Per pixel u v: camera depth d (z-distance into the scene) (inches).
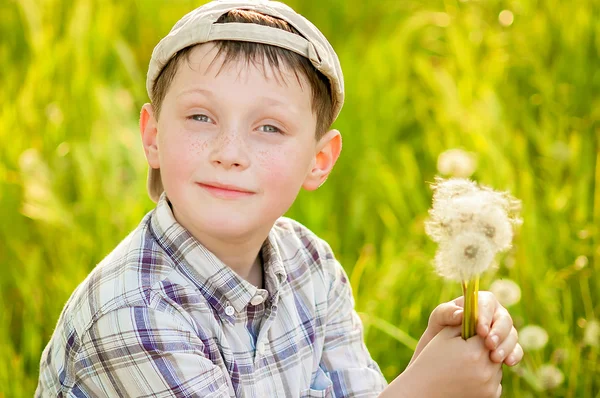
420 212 121.3
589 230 105.4
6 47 147.4
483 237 53.3
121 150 123.9
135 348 58.9
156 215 64.4
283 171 60.7
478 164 117.2
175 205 61.3
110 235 109.3
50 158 122.7
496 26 148.8
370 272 111.0
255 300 64.6
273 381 66.2
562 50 138.6
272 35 60.5
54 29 145.6
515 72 140.6
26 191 110.7
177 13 159.2
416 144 137.4
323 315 73.3
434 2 164.6
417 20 153.9
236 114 59.4
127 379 59.8
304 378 69.2
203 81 59.7
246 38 59.9
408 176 124.3
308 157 63.6
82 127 129.3
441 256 54.9
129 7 161.3
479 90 135.1
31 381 93.0
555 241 108.4
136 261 61.7
